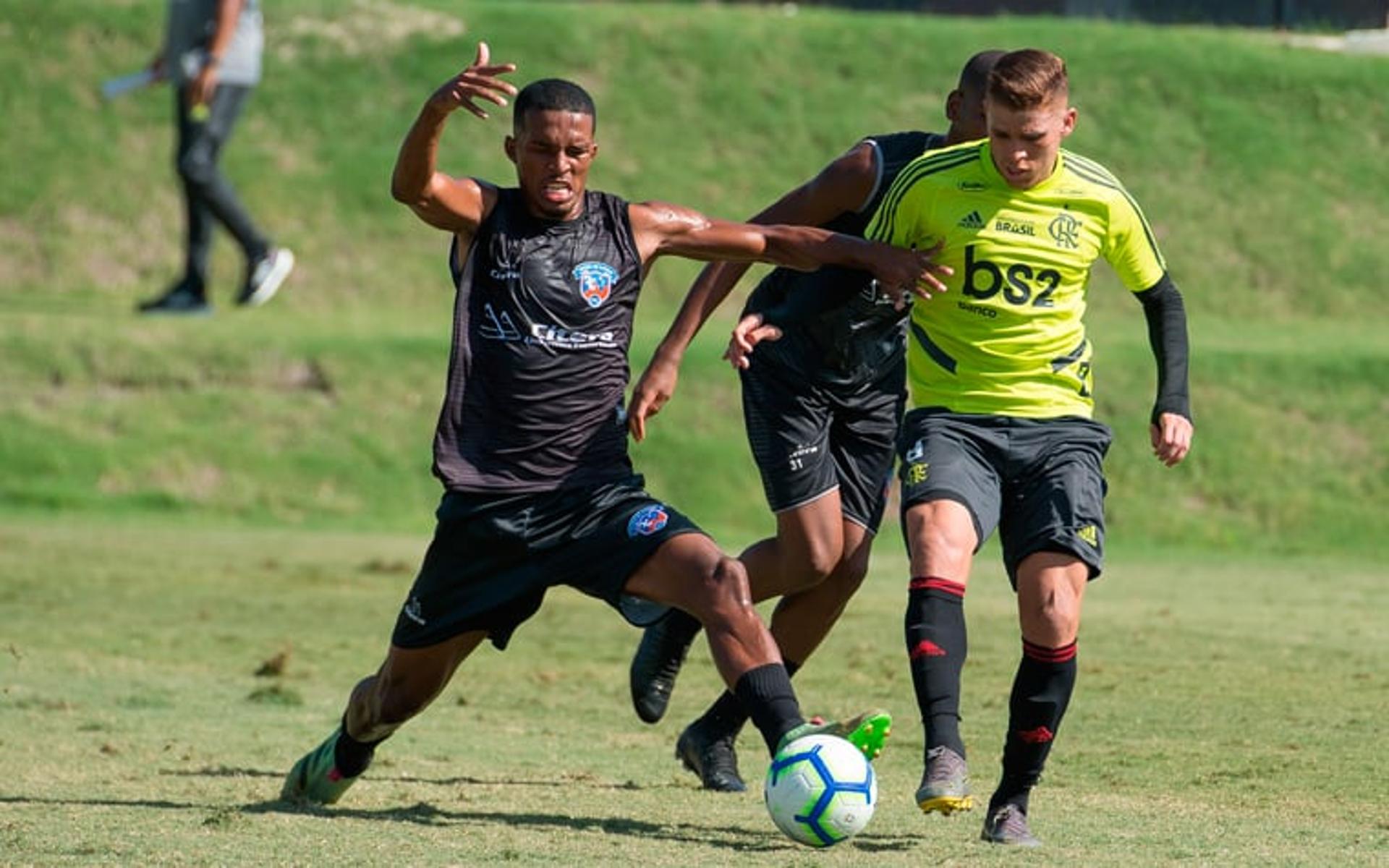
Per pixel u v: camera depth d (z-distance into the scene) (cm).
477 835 2033
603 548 1980
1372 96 10106
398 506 6750
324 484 6825
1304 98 10044
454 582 2034
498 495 2002
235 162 9462
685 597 1934
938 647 1912
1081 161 2064
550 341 2017
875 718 1895
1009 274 2023
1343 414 7050
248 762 2602
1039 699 1950
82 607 4531
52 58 10075
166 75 7738
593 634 4306
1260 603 4797
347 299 8738
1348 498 6581
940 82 10056
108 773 2486
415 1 10794
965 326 2039
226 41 7562
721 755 2439
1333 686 3397
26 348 7375
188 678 3519
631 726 3056
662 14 10606
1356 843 2017
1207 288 8800
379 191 9425
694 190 9188
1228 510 6525
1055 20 11038
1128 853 1934
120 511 6619
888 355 2461
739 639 1903
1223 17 11538
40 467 6794
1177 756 2675
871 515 2534
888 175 2300
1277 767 2580
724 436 6962
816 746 1867
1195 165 9538
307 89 9962
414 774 2528
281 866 1836
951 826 2133
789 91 9938
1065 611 1933
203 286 8231
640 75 9994
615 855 1912
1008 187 2025
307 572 5275
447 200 2020
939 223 2038
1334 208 9362
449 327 8238
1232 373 7275
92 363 7350
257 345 7475
